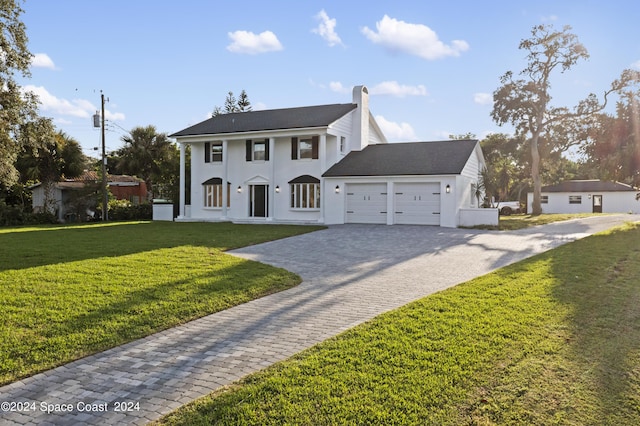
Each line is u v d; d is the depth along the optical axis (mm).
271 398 3688
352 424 3266
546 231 19141
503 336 5152
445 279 9078
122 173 44750
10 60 23250
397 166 23422
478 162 27781
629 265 9969
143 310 6445
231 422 3348
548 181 58719
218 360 4770
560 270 9328
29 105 24516
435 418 3354
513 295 7168
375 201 23547
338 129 25438
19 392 4078
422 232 18562
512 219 27125
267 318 6359
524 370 4184
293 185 25906
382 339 5094
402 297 7535
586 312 6129
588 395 3707
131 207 31641
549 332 5281
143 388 4117
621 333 5254
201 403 3703
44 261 10492
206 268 9727
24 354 4871
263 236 16656
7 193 31797
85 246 13406
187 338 5539
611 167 25969
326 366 4324
